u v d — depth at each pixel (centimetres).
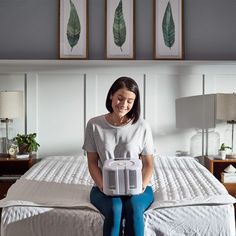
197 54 373
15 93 336
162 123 367
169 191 229
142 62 358
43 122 366
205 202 206
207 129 367
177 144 369
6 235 201
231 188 322
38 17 369
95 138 217
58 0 368
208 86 364
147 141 219
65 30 368
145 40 371
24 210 202
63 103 365
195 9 371
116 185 197
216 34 371
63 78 364
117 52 370
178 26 370
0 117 333
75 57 370
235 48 372
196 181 251
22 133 366
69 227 198
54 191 229
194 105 366
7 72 360
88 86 364
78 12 368
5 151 362
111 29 369
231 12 371
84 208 203
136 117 218
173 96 366
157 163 310
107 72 362
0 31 369
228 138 367
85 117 366
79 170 285
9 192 233
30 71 361
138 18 370
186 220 200
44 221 200
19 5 368
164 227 198
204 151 369
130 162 204
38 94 364
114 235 185
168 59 370
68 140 368
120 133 215
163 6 369
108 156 215
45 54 371
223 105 334
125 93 208
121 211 192
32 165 337
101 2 369
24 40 370
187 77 364
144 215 200
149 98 365
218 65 361
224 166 353
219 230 200
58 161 322
